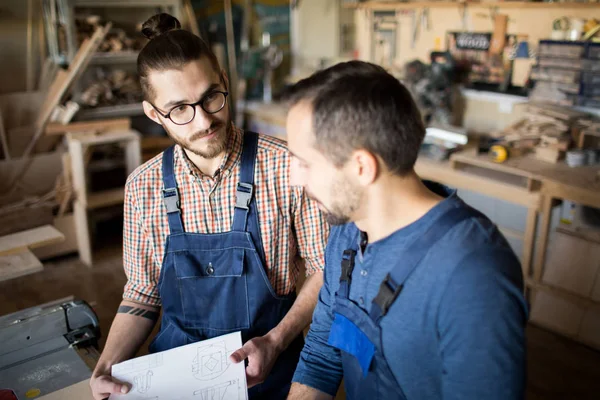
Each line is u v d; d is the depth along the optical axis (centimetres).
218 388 118
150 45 119
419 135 85
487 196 303
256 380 124
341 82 82
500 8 325
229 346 125
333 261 108
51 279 348
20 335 142
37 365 135
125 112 403
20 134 365
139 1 393
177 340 139
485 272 79
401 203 89
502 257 80
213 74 121
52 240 212
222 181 134
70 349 142
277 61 459
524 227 291
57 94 355
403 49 389
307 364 117
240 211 134
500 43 328
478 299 78
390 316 89
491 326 77
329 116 82
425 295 84
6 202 334
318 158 86
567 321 281
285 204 138
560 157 293
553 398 243
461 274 80
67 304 150
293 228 144
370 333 93
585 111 295
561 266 278
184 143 125
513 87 331
